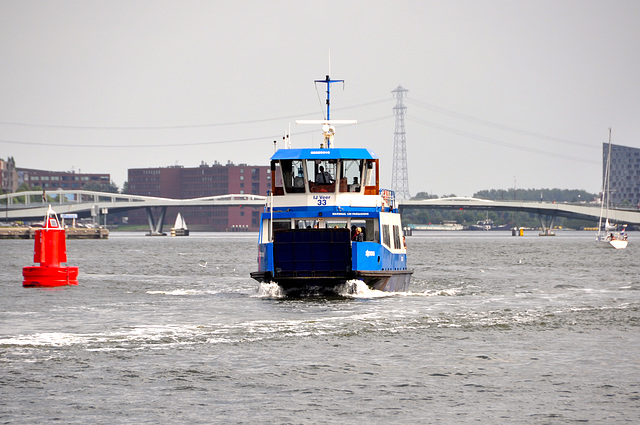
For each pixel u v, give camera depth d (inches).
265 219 4498.0
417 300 4402.1
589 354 2834.6
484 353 2839.6
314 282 4284.0
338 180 4441.4
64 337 3095.5
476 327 3408.0
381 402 2219.5
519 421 2073.1
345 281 4279.0
